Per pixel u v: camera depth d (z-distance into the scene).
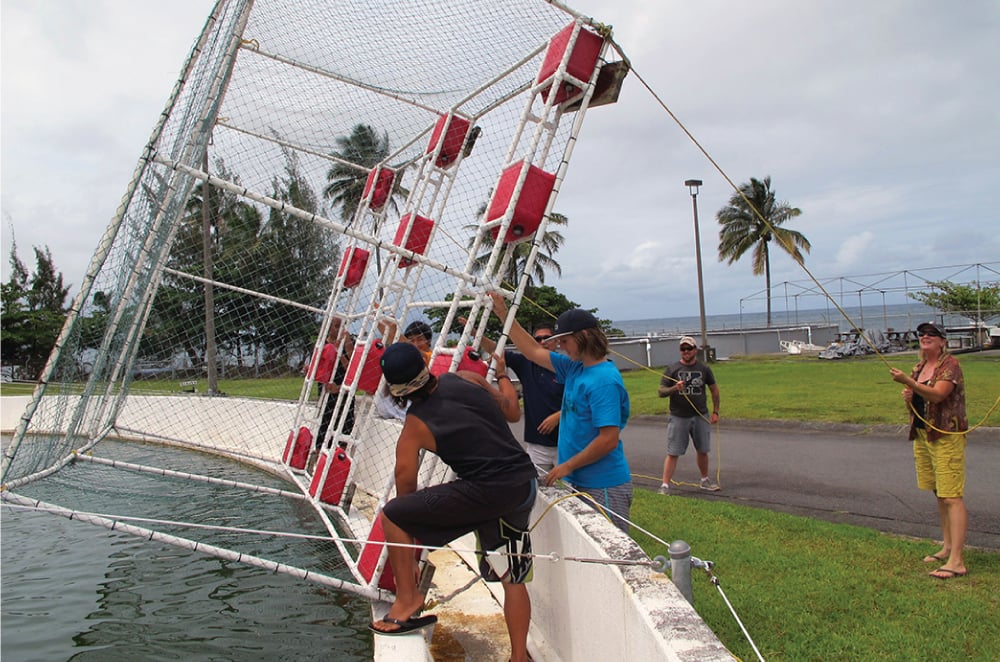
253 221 7.64
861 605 4.09
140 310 6.67
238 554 4.18
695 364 7.73
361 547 5.15
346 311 8.16
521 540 3.53
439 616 4.46
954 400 4.66
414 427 3.44
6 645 4.61
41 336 29.91
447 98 6.51
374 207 8.23
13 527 7.44
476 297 4.56
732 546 5.28
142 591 5.52
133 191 4.45
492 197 4.84
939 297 36.44
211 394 8.96
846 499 6.84
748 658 3.51
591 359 3.98
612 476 4.00
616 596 2.76
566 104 4.85
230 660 4.33
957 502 4.59
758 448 9.87
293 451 8.50
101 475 6.50
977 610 3.93
